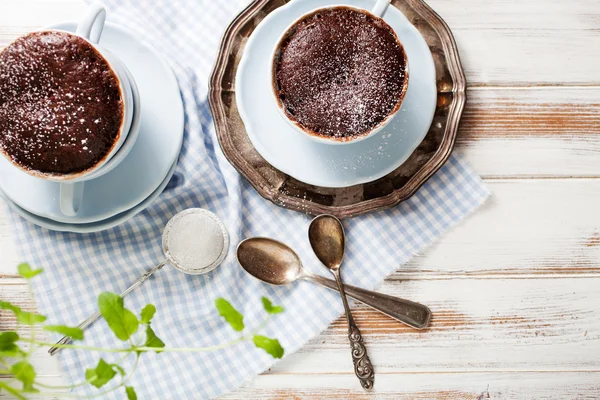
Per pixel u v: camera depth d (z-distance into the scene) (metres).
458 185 0.54
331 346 0.55
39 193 0.51
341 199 0.53
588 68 0.54
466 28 0.54
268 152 0.52
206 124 0.55
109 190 0.51
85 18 0.46
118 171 0.51
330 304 0.55
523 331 0.56
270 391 0.56
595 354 0.56
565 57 0.54
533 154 0.55
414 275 0.55
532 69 0.54
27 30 0.54
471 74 0.55
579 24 0.54
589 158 0.55
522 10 0.54
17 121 0.45
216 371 0.55
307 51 0.48
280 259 0.54
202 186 0.55
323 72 0.48
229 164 0.54
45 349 0.55
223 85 0.52
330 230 0.54
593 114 0.55
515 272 0.55
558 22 0.54
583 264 0.55
